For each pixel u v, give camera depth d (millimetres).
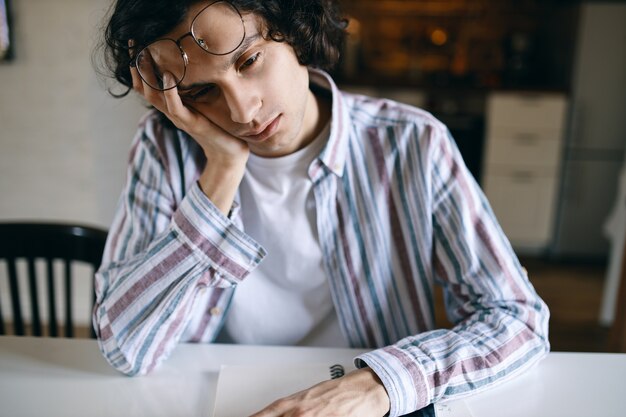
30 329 2404
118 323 745
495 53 4086
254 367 754
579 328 2518
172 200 860
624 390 729
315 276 880
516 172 3465
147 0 609
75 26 2303
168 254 750
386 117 877
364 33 4121
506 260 824
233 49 619
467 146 3568
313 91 886
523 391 724
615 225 2451
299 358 798
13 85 2359
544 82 3846
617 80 3191
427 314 888
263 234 869
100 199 2572
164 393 717
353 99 911
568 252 3463
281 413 630
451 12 4059
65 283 1074
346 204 854
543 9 3941
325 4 775
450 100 3617
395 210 860
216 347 827
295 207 848
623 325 1545
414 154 846
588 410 687
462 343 736
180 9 599
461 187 837
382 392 667
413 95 3584
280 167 829
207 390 724
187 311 787
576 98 3254
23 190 2490
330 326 924
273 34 643
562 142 3365
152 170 859
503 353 736
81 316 2547
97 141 2488
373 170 855
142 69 699
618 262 2438
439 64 4129
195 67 636
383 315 884
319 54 808
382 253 863
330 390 662
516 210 3514
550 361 795
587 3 3113
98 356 803
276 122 698
